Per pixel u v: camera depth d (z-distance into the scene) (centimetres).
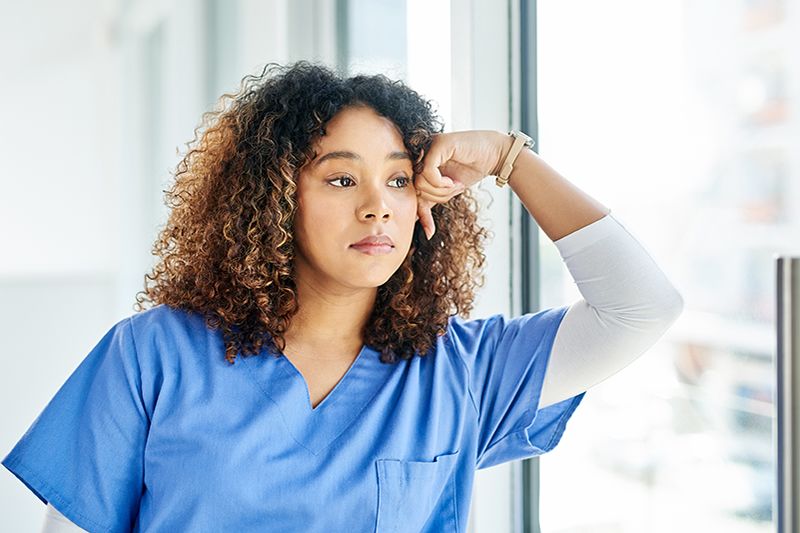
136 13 309
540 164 104
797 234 94
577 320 103
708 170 107
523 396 105
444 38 155
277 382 97
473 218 114
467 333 110
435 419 100
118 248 309
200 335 99
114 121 311
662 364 116
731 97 103
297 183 96
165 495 92
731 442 105
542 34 140
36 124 298
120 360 97
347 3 221
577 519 135
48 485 95
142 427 96
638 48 118
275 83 101
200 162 107
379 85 98
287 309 98
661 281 99
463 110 144
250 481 92
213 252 102
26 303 294
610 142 125
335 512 93
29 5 297
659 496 117
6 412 283
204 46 286
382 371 102
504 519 145
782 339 64
